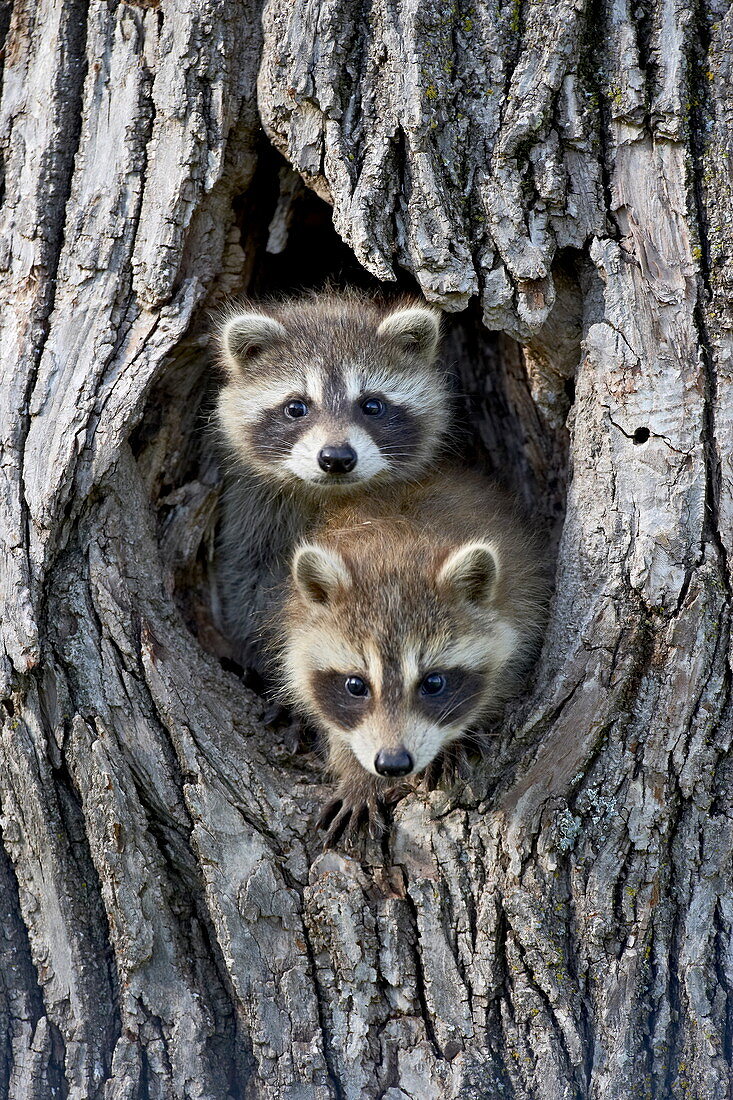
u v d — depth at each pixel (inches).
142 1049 309.9
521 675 365.1
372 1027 304.7
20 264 354.6
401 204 335.0
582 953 305.0
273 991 307.4
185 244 359.3
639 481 319.0
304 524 448.8
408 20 329.1
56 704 324.5
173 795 324.2
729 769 312.3
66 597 329.7
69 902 321.1
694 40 324.8
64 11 362.9
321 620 362.6
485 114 332.2
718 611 310.8
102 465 333.7
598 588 319.3
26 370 342.0
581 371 334.6
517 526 401.7
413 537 377.4
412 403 436.8
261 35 354.9
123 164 354.0
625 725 312.5
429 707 338.0
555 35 326.3
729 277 318.3
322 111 339.0
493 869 312.7
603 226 329.1
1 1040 319.3
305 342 429.7
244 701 352.5
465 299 333.7
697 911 308.2
